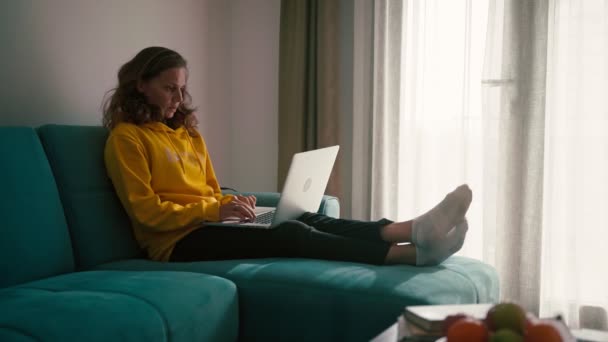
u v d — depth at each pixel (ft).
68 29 7.16
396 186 9.63
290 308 4.89
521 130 8.61
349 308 4.66
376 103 9.68
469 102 9.09
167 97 6.56
